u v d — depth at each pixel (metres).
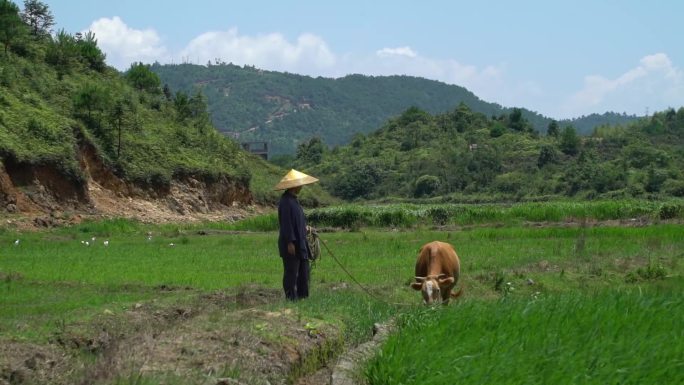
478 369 6.68
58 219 36.31
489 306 9.48
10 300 13.73
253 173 69.31
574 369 6.72
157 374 6.54
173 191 49.47
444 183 92.00
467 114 114.19
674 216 36.38
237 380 6.94
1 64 46.31
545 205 39.75
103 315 10.62
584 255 21.47
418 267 13.10
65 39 54.91
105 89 47.72
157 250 25.05
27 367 7.00
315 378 8.51
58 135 41.38
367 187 97.12
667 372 6.84
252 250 25.33
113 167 45.69
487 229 31.31
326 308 10.81
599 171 81.25
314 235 13.66
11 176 37.06
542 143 98.56
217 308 12.21
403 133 113.00
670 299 9.74
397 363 7.19
